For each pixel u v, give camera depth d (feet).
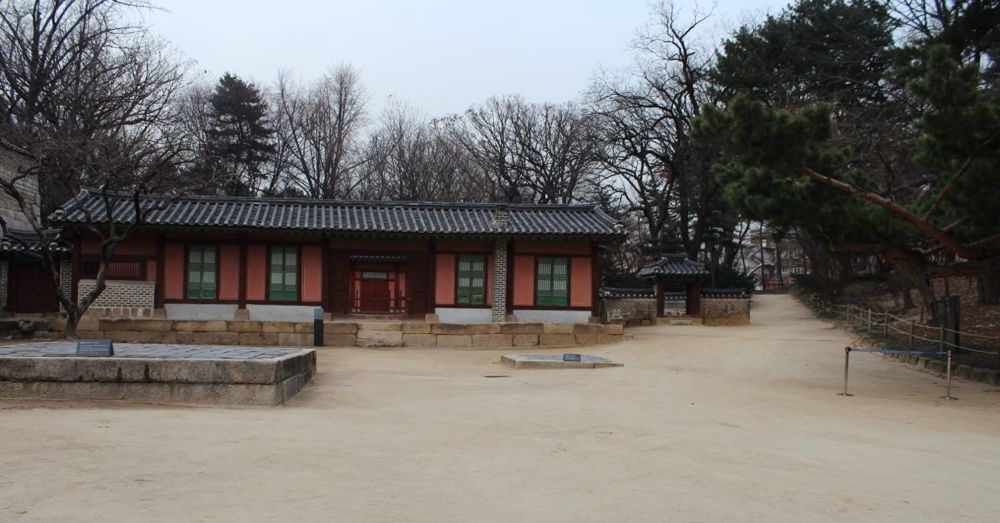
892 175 79.66
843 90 109.19
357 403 42.52
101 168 91.66
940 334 69.26
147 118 122.11
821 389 54.60
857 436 35.24
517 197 176.35
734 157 63.87
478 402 43.91
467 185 181.78
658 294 127.03
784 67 128.06
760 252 260.62
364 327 87.97
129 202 92.32
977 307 96.17
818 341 89.56
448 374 61.11
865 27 116.47
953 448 32.60
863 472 26.73
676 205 172.04
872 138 85.05
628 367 67.05
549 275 98.68
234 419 34.37
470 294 97.96
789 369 66.90
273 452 26.71
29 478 21.53
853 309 112.57
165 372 38.70
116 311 89.45
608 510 20.03
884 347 78.89
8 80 111.45
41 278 98.53
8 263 97.30
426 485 22.44
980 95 55.62
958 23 63.98
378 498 20.66
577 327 91.61
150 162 107.55
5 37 118.52
